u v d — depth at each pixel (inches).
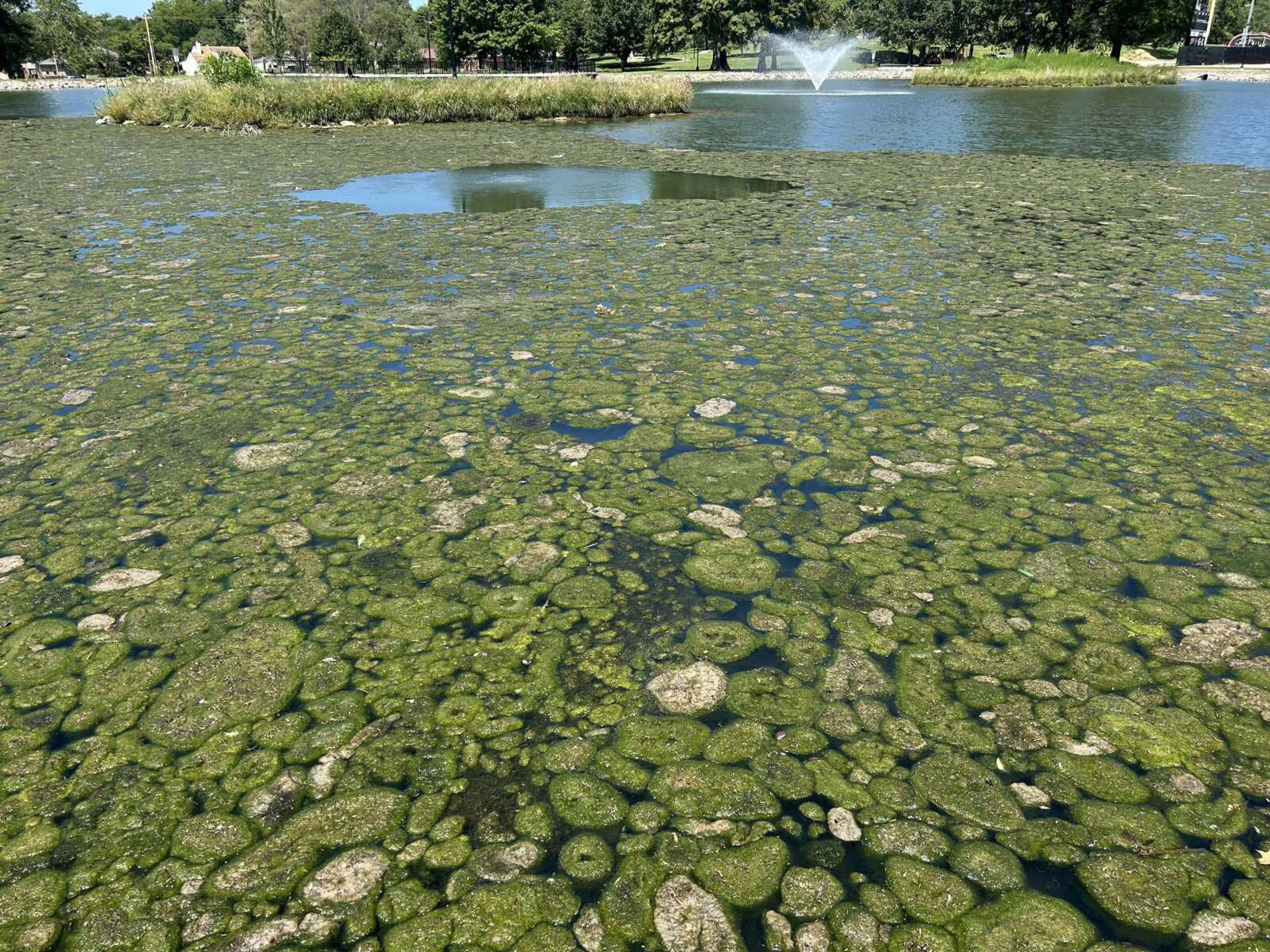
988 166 430.3
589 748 81.0
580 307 208.5
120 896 66.4
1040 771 77.9
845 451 136.3
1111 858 69.1
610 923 64.1
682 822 72.9
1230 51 1437.0
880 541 112.5
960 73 1136.2
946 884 67.1
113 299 215.5
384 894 66.6
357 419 148.8
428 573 107.1
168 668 91.4
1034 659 91.7
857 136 583.5
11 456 135.9
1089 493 123.3
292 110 670.5
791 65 1760.6
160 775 78.1
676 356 175.6
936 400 154.6
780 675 90.0
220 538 114.3
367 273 239.6
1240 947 61.6
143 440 141.1
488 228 297.0
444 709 85.8
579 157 488.1
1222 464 130.4
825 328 191.5
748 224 301.1
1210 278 225.8
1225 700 85.4
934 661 91.7
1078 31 1250.6
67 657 93.0
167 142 566.9
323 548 112.3
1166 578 103.9
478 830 72.5
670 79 840.3
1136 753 79.5
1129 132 582.9
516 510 120.6
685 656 92.8
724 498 123.3
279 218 314.7
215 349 181.0
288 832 72.2
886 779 77.3
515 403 154.7
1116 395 155.2
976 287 221.5
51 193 368.2
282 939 62.8
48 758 79.9
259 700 87.1
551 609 100.3
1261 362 168.4
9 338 187.2
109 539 114.2
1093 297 210.8
